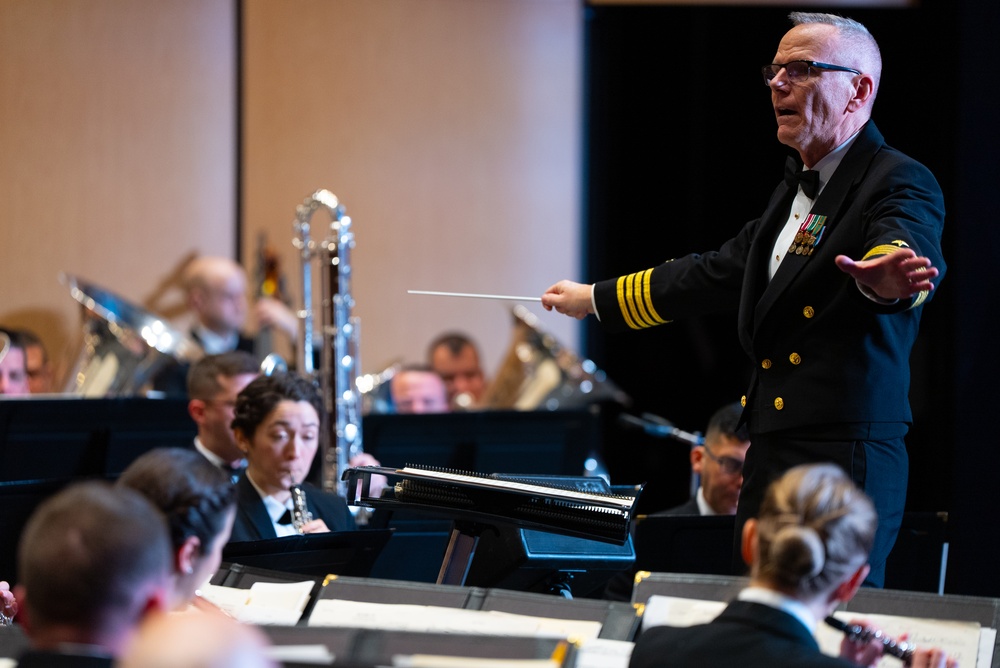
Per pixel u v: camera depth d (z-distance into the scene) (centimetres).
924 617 491
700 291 589
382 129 1523
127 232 1470
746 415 554
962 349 700
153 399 961
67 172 1456
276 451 760
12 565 725
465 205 1532
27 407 923
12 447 926
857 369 520
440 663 377
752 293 552
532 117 1540
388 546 834
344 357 1020
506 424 1005
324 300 1032
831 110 539
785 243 550
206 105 1494
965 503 697
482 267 1531
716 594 500
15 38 1444
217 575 578
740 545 548
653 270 607
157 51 1482
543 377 1351
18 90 1444
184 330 1468
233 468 859
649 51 1523
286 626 446
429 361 1399
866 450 518
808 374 526
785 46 550
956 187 701
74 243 1456
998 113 693
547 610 509
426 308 1525
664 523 686
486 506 554
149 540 373
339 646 431
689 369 1515
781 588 420
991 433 695
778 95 547
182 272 1480
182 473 473
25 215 1442
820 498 421
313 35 1519
